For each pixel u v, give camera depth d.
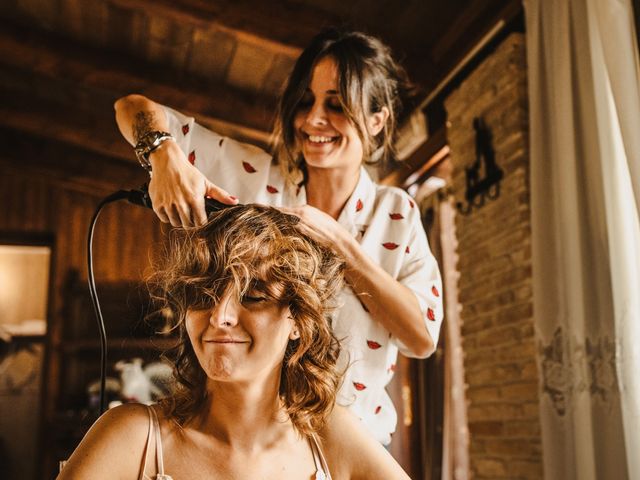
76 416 6.25
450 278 4.42
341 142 1.37
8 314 7.22
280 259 0.92
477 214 3.45
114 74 5.23
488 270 3.32
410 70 4.11
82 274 6.68
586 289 2.40
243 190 1.45
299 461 0.95
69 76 5.21
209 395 0.93
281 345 0.91
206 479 0.89
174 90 5.24
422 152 4.39
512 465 3.06
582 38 2.53
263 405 0.91
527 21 2.92
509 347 3.11
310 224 1.21
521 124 3.10
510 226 3.13
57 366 6.47
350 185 1.43
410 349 1.36
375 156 1.52
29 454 6.82
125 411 0.91
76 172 6.86
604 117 2.36
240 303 0.89
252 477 0.90
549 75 2.75
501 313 3.19
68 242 6.79
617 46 2.17
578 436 2.35
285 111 1.39
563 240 2.52
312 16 4.01
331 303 1.16
